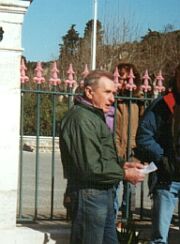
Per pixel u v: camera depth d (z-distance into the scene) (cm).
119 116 658
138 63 3744
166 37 4053
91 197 489
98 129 480
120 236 614
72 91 637
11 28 593
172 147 534
